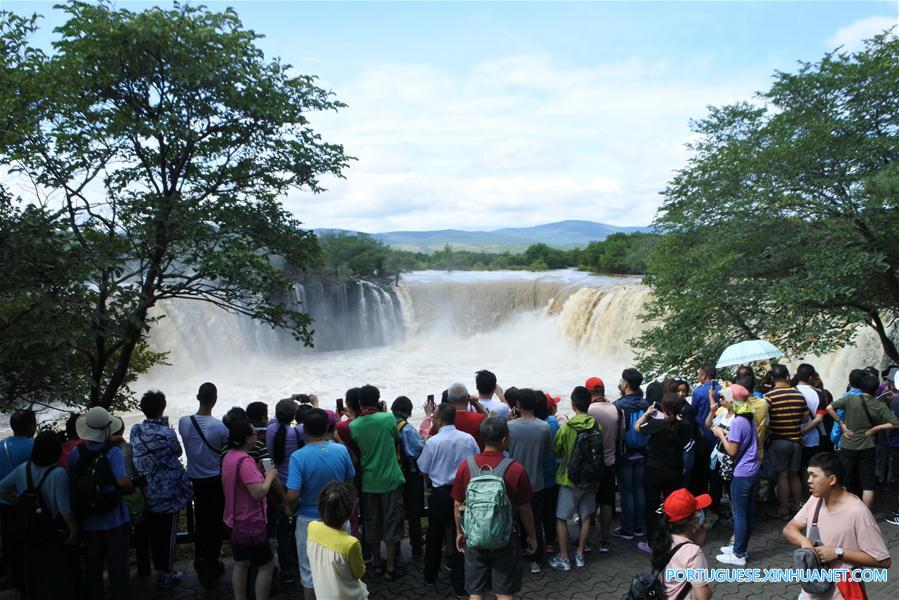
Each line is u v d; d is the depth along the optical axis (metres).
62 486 4.93
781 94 11.17
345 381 25.97
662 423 6.41
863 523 3.83
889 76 9.84
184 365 25.80
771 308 10.61
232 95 7.86
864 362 16.97
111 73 7.77
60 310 6.59
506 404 7.21
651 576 3.87
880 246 9.91
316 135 8.84
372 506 6.07
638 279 42.47
